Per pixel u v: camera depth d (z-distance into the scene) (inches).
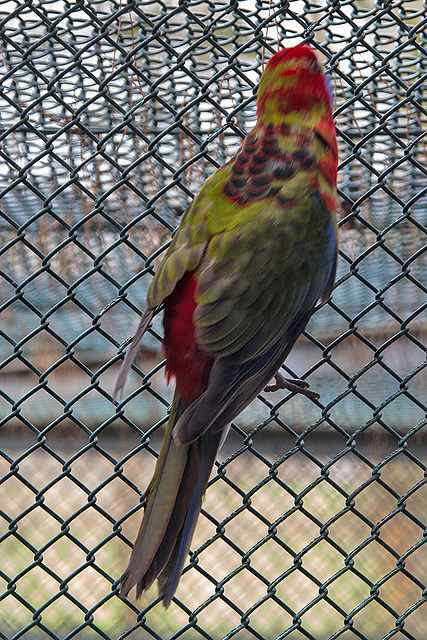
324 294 118.3
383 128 121.4
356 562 249.6
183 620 238.8
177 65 115.5
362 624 245.8
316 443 237.3
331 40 127.3
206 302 104.2
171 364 107.6
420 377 240.1
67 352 113.3
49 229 197.8
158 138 115.6
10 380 237.1
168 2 151.6
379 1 127.9
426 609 251.1
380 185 122.0
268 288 106.0
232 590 244.7
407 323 124.7
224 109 117.8
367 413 235.6
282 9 119.4
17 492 255.0
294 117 114.7
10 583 115.6
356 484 245.4
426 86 158.9
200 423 98.7
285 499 245.9
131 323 236.2
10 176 177.2
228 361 102.9
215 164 117.8
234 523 247.0
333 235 113.6
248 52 131.3
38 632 233.1
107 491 251.0
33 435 239.8
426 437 236.2
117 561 249.4
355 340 241.9
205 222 109.7
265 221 107.9
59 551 247.8
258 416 234.8
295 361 243.4
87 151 162.4
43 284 227.8
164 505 101.7
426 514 247.8
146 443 115.6
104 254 114.7
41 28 143.0
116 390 100.5
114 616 234.4
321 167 113.7
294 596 245.9
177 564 100.1
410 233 213.6
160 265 110.0
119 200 176.4
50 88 112.4
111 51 137.1
